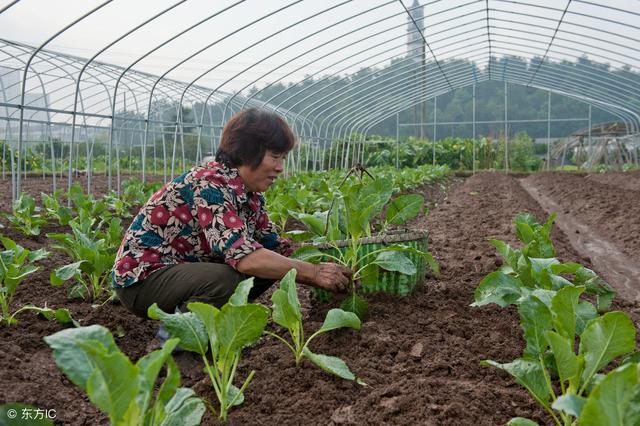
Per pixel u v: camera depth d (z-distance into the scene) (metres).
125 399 1.83
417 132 29.39
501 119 29.02
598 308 4.13
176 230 3.58
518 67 21.80
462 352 3.45
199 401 2.31
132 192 10.30
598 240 8.74
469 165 27.88
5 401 2.88
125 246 3.61
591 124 27.09
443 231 8.48
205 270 3.50
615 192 13.20
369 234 4.52
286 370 3.18
